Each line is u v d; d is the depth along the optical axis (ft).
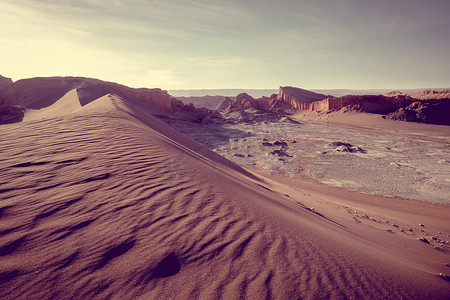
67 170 12.26
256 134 186.60
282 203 17.52
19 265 5.63
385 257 11.09
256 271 6.64
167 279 5.89
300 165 99.19
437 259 16.85
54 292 5.05
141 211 9.07
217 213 9.96
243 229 8.96
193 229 8.38
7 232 6.78
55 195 9.46
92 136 19.81
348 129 218.18
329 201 42.06
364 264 8.43
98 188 10.57
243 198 13.08
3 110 158.92
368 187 70.64
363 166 96.68
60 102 162.91
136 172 13.16
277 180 72.08
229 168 32.76
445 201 59.16
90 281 5.46
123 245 6.91
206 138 161.99
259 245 8.03
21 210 8.07
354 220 25.30
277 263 7.18
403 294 7.02
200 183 13.37
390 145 141.08
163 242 7.34
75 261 6.00
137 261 6.32
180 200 10.59
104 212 8.59
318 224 14.30
